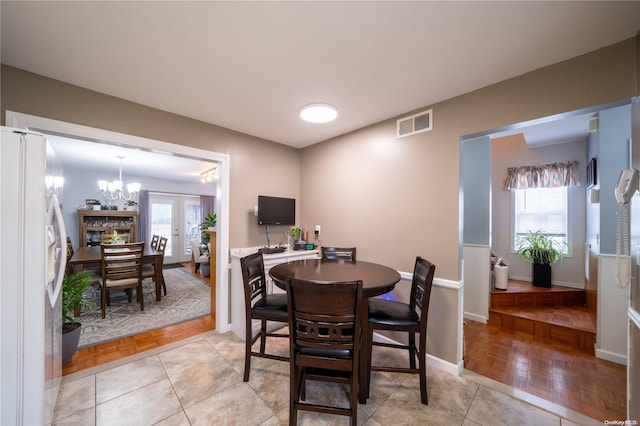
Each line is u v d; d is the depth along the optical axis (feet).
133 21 4.42
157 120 7.85
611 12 4.12
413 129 7.92
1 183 3.73
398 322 5.74
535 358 7.63
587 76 5.18
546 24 4.43
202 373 6.70
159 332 9.16
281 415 5.32
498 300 10.66
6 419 3.73
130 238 19.24
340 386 6.29
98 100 6.86
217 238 9.44
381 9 4.14
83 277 8.02
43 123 6.10
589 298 10.23
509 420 5.19
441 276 7.26
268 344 8.36
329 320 4.60
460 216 7.00
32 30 4.61
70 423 5.02
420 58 5.45
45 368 4.26
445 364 7.00
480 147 10.69
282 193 11.33
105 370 6.79
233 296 9.27
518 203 13.75
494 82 6.36
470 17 4.29
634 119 4.66
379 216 8.86
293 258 9.89
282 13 4.24
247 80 6.32
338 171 10.28
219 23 4.47
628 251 4.56
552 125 10.31
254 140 10.33
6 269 3.74
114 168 17.33
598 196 8.98
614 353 7.47
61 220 4.90
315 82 6.40
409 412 5.41
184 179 21.97
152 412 5.34
